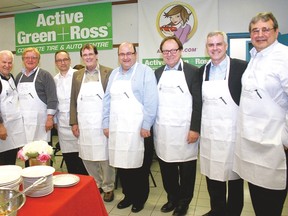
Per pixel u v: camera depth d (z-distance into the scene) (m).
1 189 1.01
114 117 2.18
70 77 2.78
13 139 2.54
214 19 4.25
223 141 1.80
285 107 1.49
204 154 1.93
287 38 3.84
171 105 2.07
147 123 2.12
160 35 4.49
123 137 2.14
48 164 1.41
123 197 2.67
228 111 1.77
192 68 2.05
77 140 2.72
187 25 4.36
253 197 1.65
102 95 2.37
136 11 4.67
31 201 1.09
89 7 4.86
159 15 4.47
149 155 2.35
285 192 1.55
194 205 2.48
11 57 2.50
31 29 5.25
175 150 2.10
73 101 2.53
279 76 1.43
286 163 1.50
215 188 1.98
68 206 1.10
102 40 4.86
